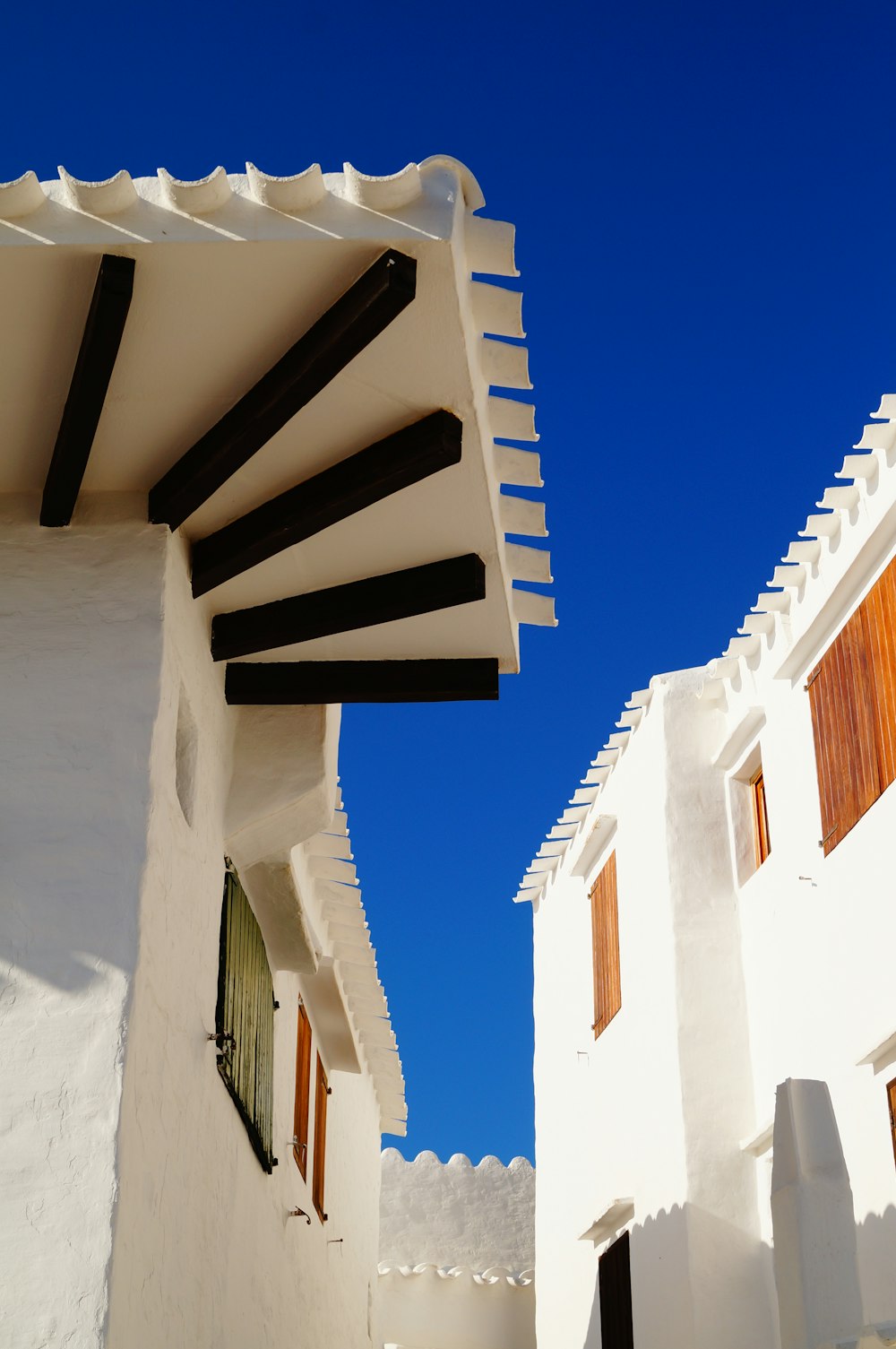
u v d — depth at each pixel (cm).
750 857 1141
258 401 582
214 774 727
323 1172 1167
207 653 709
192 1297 643
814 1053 982
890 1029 887
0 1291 501
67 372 589
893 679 935
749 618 1116
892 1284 839
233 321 562
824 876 998
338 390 591
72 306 557
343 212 536
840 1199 616
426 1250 1641
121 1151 528
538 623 759
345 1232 1274
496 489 673
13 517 650
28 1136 525
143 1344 548
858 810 966
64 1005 550
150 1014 579
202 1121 668
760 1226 1017
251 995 823
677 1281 1020
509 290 581
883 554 959
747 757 1160
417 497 650
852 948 949
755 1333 983
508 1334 1541
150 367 584
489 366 611
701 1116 1058
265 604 712
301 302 555
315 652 752
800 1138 629
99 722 607
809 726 1048
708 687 1204
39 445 630
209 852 706
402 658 757
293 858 974
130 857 580
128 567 638
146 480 651
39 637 624
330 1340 1152
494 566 698
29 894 571
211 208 536
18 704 610
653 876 1187
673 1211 1048
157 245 531
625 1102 1191
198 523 668
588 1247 1239
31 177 528
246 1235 798
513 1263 1644
